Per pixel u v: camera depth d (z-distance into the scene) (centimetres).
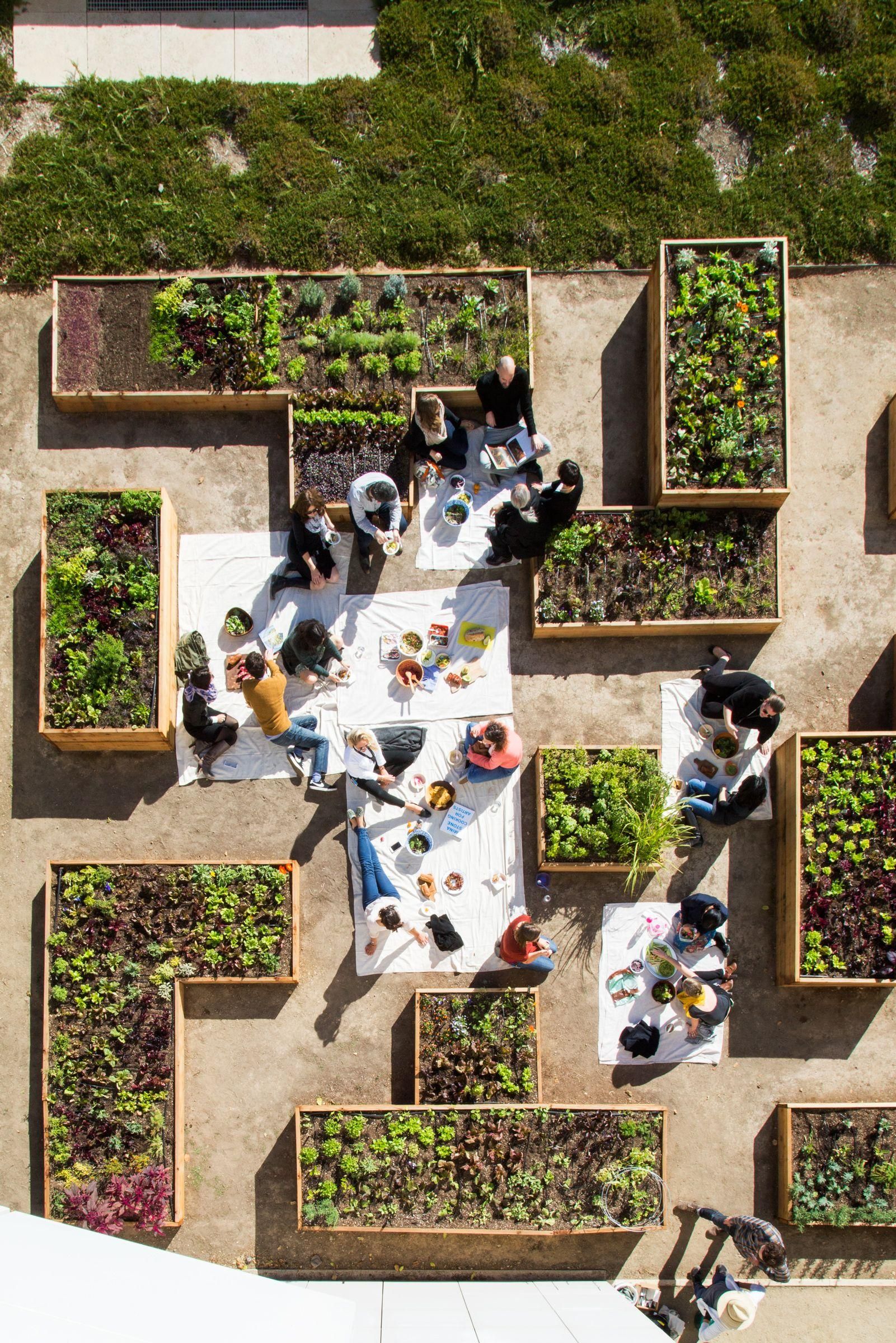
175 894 1120
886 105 1215
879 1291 1123
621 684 1174
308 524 1045
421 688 1160
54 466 1198
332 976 1148
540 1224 1088
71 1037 1116
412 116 1206
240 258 1199
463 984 1144
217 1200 1127
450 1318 974
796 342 1215
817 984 1110
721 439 1133
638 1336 920
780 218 1209
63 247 1190
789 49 1225
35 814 1166
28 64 1220
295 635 1055
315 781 1118
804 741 1133
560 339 1209
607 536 1155
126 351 1167
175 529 1177
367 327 1180
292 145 1203
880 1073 1147
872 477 1205
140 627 1130
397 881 1145
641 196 1208
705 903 1079
